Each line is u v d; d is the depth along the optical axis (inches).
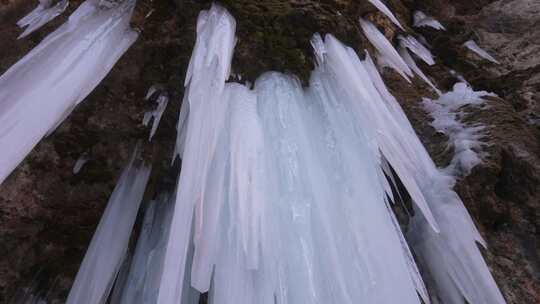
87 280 102.2
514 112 136.5
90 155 115.7
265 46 112.7
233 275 84.4
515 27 200.7
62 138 111.9
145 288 105.3
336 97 111.7
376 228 94.3
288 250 88.0
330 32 117.6
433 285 110.0
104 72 102.7
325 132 107.0
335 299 83.4
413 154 115.0
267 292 82.7
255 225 87.0
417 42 183.3
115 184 118.2
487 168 117.0
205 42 106.0
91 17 108.0
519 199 116.0
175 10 118.1
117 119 116.7
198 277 80.7
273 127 103.4
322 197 95.0
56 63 96.7
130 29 113.4
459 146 124.9
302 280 84.6
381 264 89.7
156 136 120.4
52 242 113.8
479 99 142.5
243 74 111.3
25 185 106.6
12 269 107.9
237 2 116.4
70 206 113.7
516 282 105.9
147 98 116.3
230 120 101.1
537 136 131.2
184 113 105.3
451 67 183.5
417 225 116.6
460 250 104.5
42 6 114.4
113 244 107.6
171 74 117.3
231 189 91.1
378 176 105.1
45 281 114.2
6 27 112.8
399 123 123.5
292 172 96.8
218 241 88.5
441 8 209.0
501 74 177.9
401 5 199.0
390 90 151.0
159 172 122.5
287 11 116.3
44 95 90.9
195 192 87.4
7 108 88.2
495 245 112.3
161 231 117.6
